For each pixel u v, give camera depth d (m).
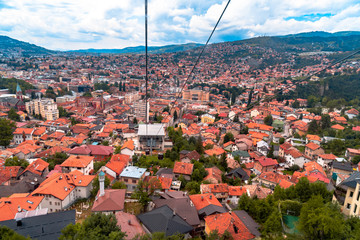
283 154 127.38
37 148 111.88
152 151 114.94
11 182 75.25
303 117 190.12
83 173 75.38
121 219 47.16
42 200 57.66
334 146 129.38
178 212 51.69
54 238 39.31
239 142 135.12
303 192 59.34
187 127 177.62
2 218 47.19
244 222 48.66
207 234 48.31
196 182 75.44
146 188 60.88
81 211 57.19
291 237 40.56
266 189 74.81
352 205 43.50
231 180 82.88
